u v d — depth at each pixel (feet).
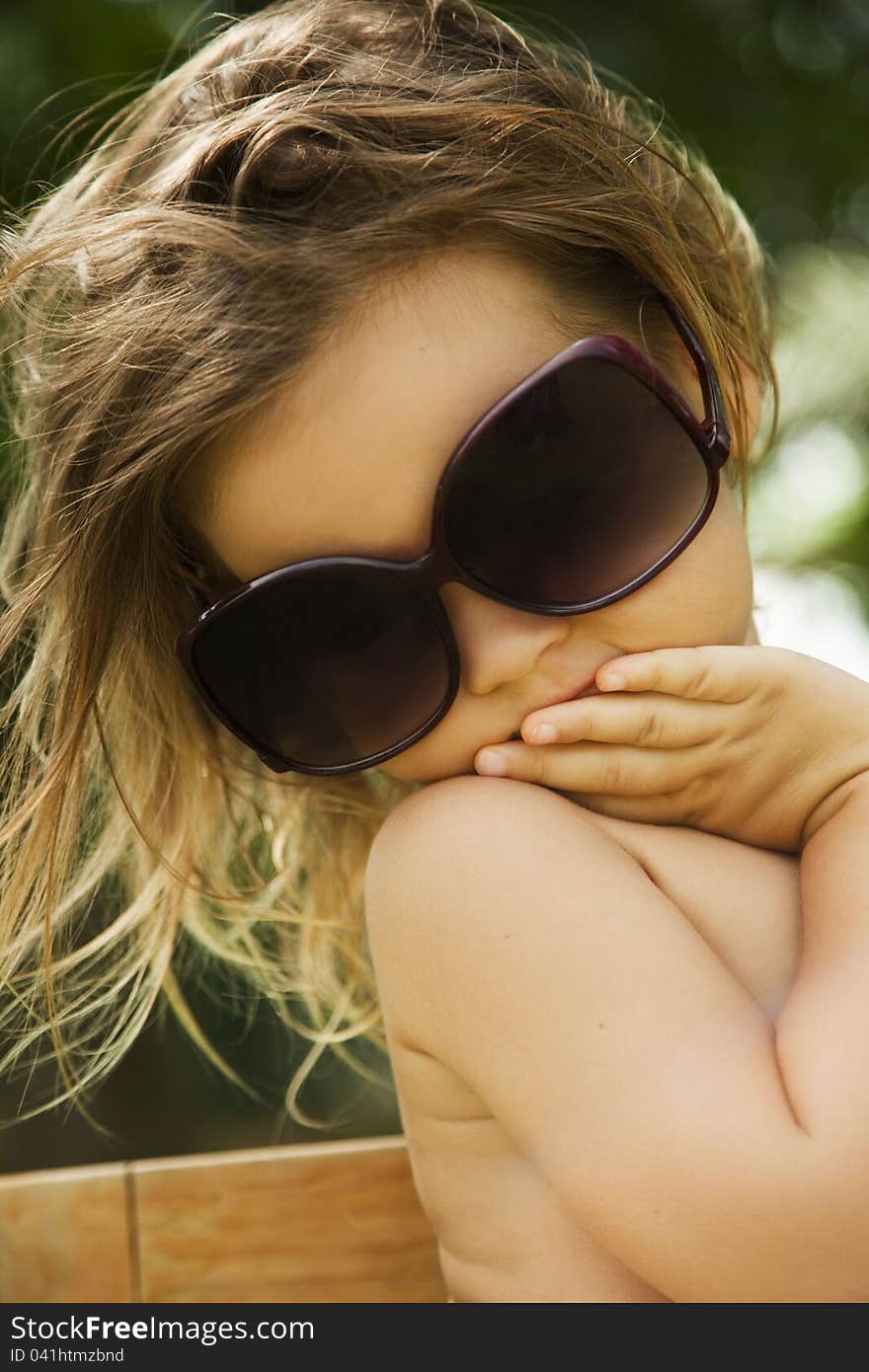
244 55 2.05
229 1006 3.76
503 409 1.77
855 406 5.21
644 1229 1.71
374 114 1.86
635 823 1.89
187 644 1.87
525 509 1.80
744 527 2.07
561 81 2.04
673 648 1.87
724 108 4.44
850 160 4.65
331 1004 2.44
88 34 3.77
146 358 1.86
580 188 1.88
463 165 1.85
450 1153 1.93
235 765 2.21
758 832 1.91
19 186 3.55
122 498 1.89
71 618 1.98
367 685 1.86
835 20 4.61
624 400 1.81
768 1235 1.69
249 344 1.78
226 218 1.84
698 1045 1.72
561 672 1.85
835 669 1.91
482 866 1.80
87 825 2.34
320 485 1.79
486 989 1.77
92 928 2.78
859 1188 1.67
